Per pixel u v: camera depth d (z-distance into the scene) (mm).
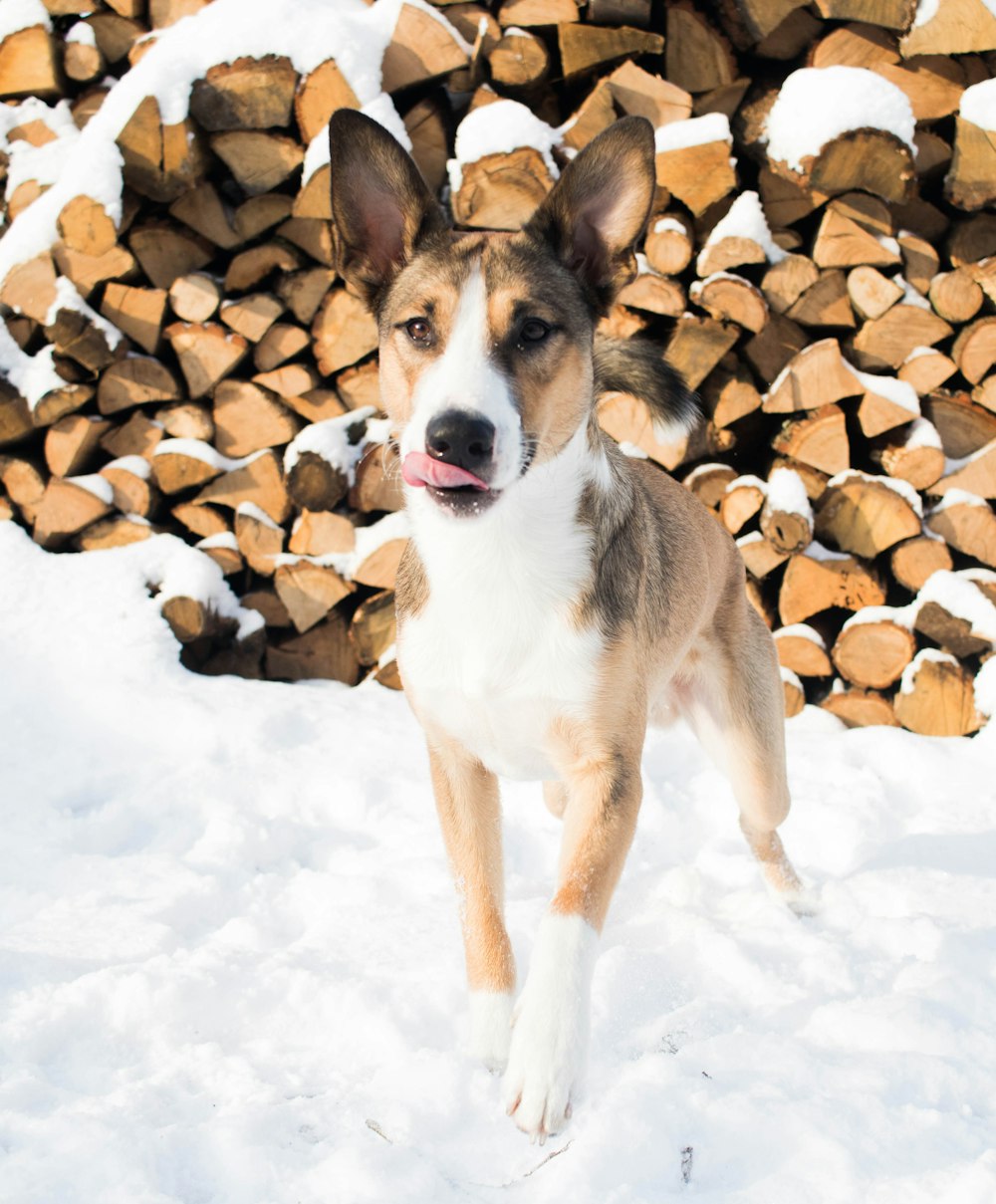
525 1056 2172
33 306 5301
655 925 3125
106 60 5785
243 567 5531
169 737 4531
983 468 5035
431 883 3541
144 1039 2619
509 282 2693
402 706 4980
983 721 4836
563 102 5434
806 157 4820
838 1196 1923
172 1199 1951
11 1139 2131
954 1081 2250
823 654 5152
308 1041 2650
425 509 2768
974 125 4844
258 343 5336
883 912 3301
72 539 5520
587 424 2816
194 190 5234
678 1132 2100
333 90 4969
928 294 5059
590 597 2766
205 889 3492
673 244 4984
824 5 4934
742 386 5102
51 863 3678
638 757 2859
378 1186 1980
